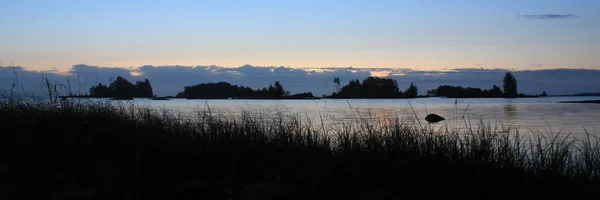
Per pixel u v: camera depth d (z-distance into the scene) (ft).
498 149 25.85
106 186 21.95
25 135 27.81
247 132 31.12
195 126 34.53
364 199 21.81
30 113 31.24
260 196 22.35
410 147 27.04
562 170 24.52
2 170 23.39
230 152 29.22
